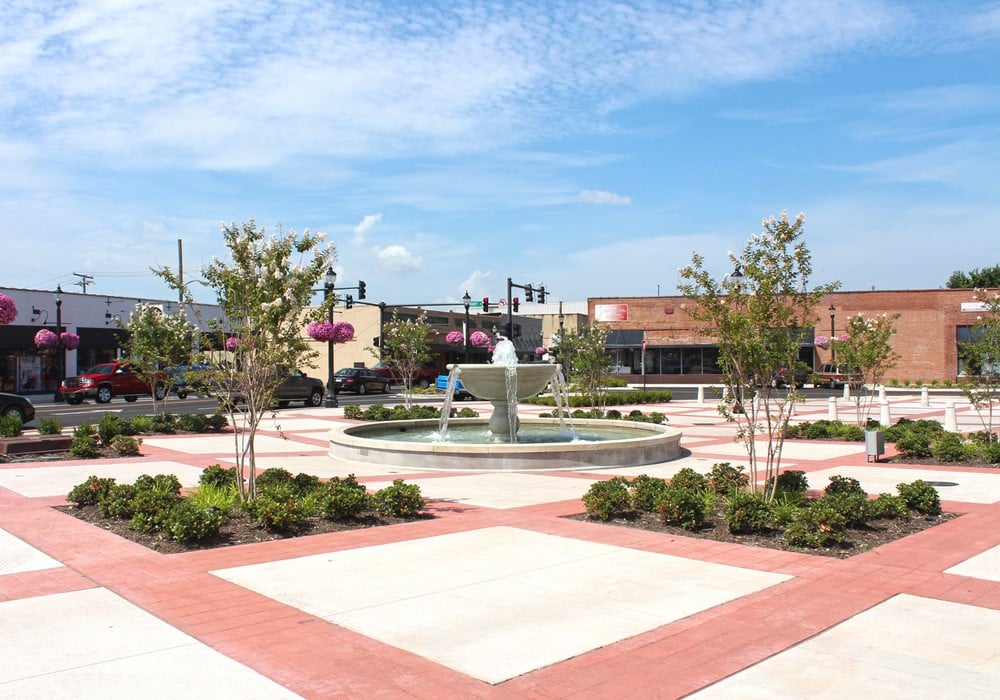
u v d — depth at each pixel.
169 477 11.23
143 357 23.42
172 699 4.48
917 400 40.31
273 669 4.95
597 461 15.43
